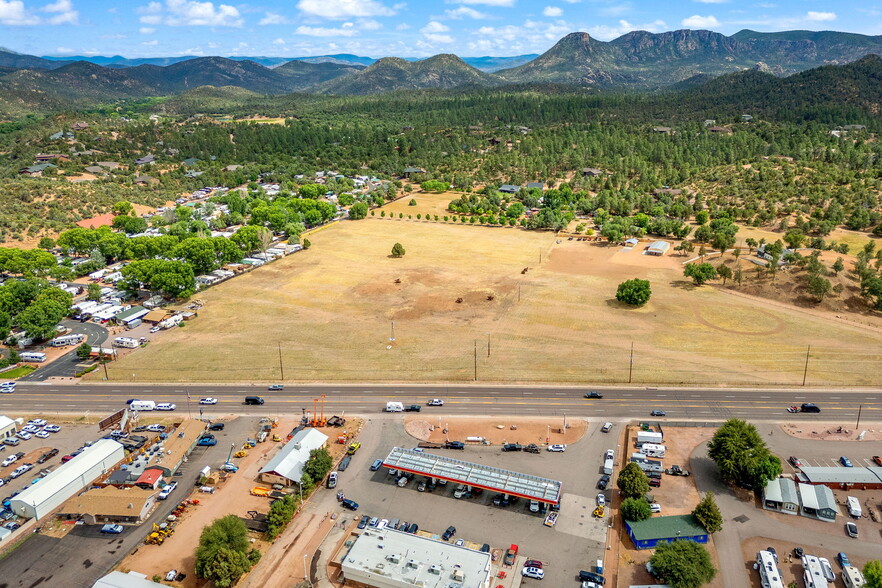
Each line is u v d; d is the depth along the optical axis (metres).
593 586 107.12
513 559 114.38
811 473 134.25
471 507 130.38
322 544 119.69
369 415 166.38
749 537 119.69
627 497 127.62
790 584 107.25
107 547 118.94
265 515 127.56
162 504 132.00
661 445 145.88
